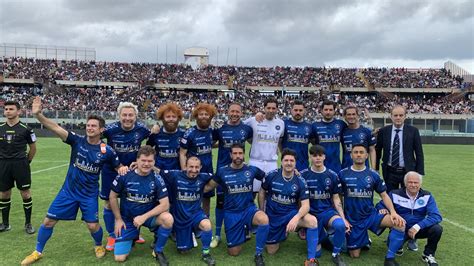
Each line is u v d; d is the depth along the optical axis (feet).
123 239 15.67
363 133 20.18
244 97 146.61
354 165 17.13
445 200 28.27
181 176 16.48
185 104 136.46
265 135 19.89
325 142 20.26
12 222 20.83
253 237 19.08
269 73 170.09
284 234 16.78
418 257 16.81
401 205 16.65
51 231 15.78
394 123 19.07
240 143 17.99
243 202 16.75
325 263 15.96
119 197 16.31
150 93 148.87
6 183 18.85
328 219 16.42
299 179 16.71
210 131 19.11
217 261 15.89
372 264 15.83
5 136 18.65
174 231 16.81
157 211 15.53
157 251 15.53
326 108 20.06
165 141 18.60
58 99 130.41
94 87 153.99
